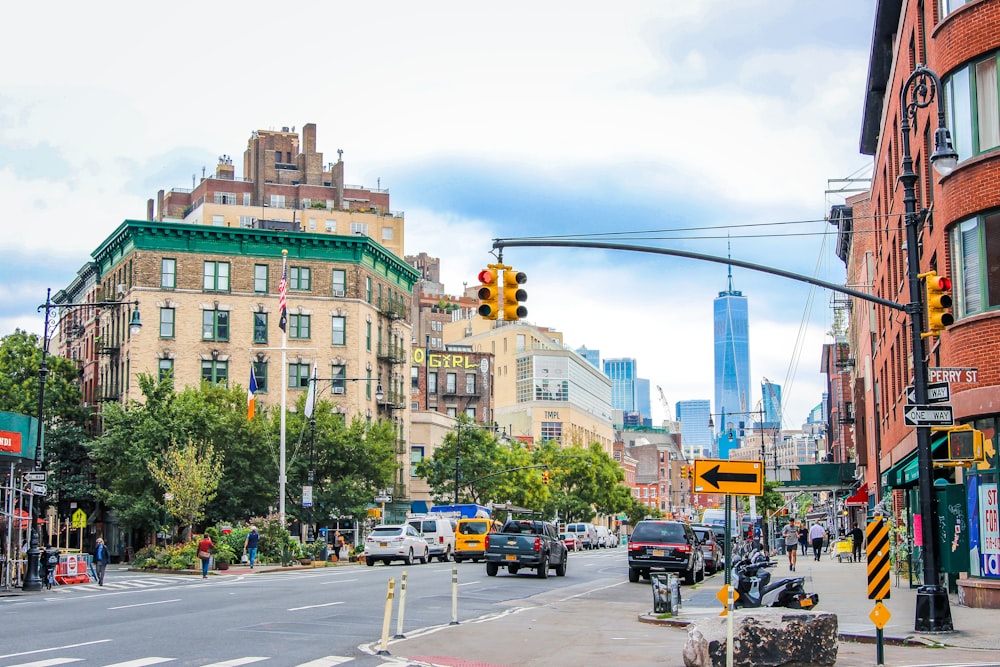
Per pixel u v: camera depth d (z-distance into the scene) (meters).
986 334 24.62
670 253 21.72
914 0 31.52
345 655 16.62
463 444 86.56
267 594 29.52
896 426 43.12
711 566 44.12
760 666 14.83
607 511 126.62
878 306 52.34
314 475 62.41
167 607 25.02
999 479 24.33
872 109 48.38
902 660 16.42
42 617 22.55
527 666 15.80
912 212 20.27
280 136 110.75
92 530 77.12
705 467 17.05
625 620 23.89
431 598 28.69
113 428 62.34
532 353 154.62
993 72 25.11
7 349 77.12
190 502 55.66
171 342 73.69
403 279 89.06
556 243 21.94
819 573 41.78
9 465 39.06
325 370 77.19
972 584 24.86
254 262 76.44
